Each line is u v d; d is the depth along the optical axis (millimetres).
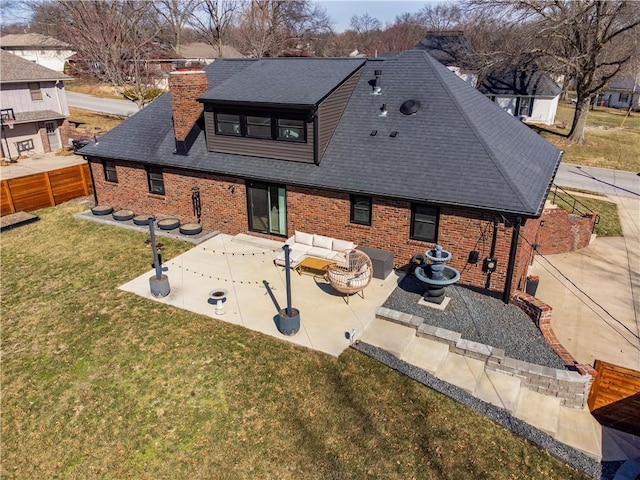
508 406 9969
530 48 33219
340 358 11117
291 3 60438
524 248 13836
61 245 17906
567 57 34938
